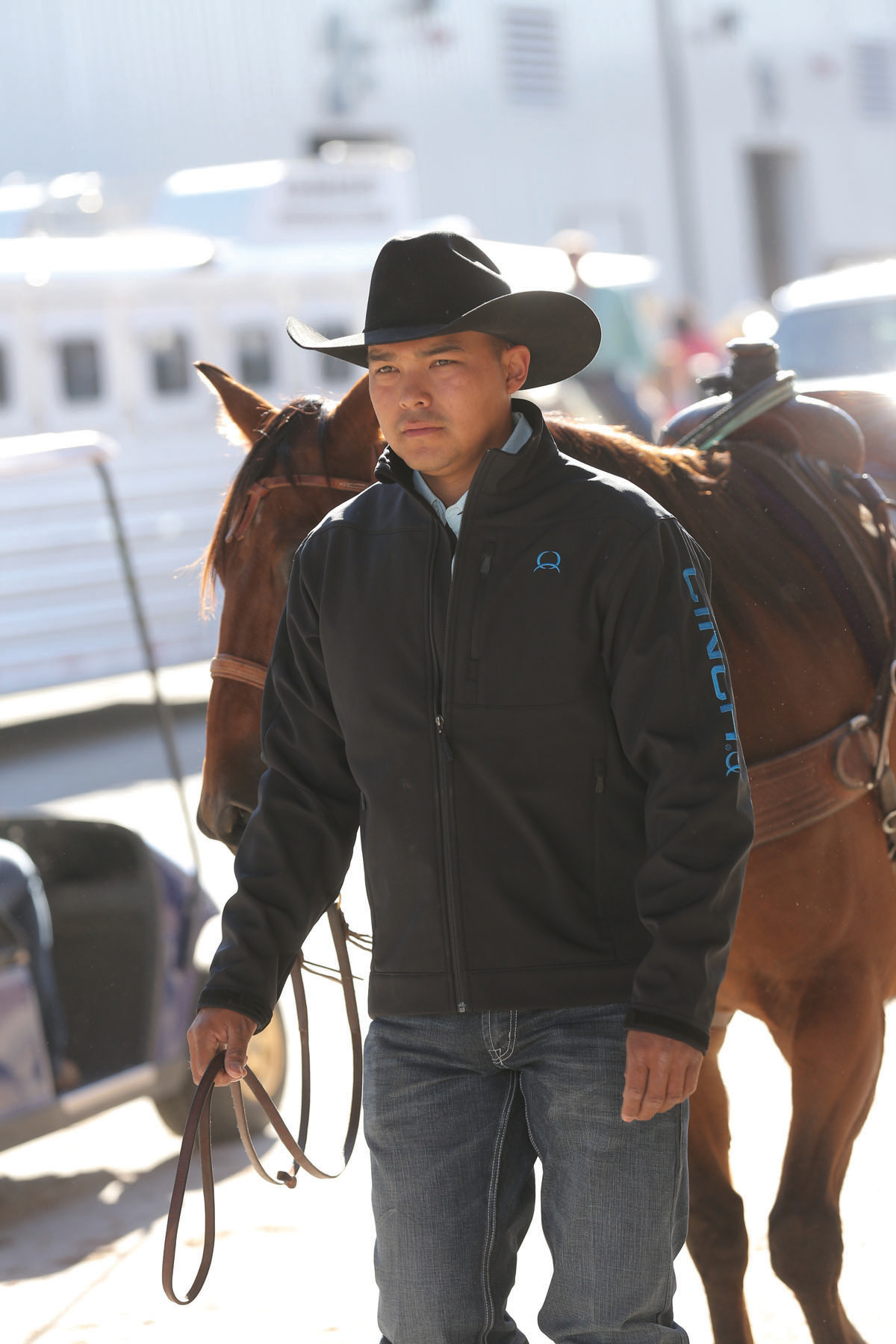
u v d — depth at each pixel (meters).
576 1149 4.34
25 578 19.84
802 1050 5.64
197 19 35.78
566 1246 4.36
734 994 5.82
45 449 9.37
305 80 37.91
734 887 4.15
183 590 21.53
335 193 24.22
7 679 19.67
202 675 21.88
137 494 21.20
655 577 4.24
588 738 4.31
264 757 4.74
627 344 26.45
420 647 4.39
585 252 26.33
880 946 5.84
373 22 39.41
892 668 5.91
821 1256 5.43
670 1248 4.37
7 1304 7.41
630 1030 4.07
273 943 4.61
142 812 16.42
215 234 23.30
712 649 4.27
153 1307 7.25
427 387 4.36
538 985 4.34
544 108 43.41
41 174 33.25
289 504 5.62
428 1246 4.43
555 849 4.34
